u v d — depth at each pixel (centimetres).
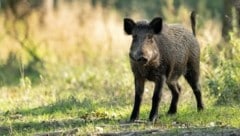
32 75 3653
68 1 4331
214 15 4703
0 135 2245
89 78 3369
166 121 2327
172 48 2384
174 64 2398
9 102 2927
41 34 4050
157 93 2355
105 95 2970
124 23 2306
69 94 3053
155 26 2278
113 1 4906
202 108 2523
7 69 3731
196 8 4791
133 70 2355
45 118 2523
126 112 2527
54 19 4078
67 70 3662
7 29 4059
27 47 3966
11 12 4134
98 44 4019
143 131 2141
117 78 3266
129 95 2920
